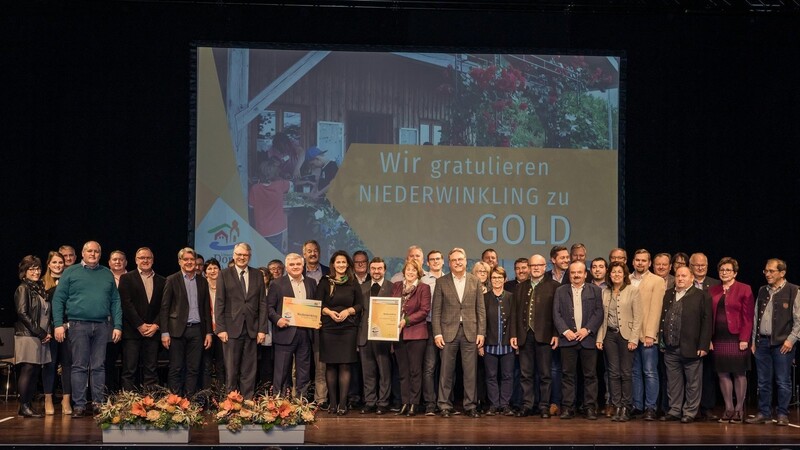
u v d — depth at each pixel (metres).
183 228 10.55
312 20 10.68
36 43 10.45
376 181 10.63
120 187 10.50
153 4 10.54
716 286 8.66
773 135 10.97
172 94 10.56
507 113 10.77
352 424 8.12
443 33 10.79
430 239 10.64
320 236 10.56
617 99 10.81
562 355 8.66
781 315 8.33
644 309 8.59
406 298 8.85
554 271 9.38
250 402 7.12
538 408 9.12
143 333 8.44
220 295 8.62
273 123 10.58
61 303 8.30
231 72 10.55
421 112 10.70
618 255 9.20
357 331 8.83
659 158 10.89
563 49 10.80
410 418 8.59
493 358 8.89
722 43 10.93
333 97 10.63
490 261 9.38
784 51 10.96
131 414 6.99
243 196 10.52
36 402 9.62
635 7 10.71
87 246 8.34
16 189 10.42
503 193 10.71
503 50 10.75
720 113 10.93
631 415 8.57
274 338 8.73
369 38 10.72
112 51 10.52
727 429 7.92
